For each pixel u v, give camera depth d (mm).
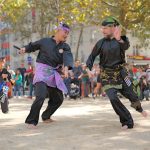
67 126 8836
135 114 11086
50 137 7559
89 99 21359
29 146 6812
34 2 43344
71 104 16828
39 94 8781
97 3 25141
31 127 8711
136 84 20531
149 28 28938
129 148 6535
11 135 7879
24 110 13844
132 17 25734
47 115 9469
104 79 8414
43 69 8898
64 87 9102
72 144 6895
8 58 71938
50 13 43375
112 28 8336
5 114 12078
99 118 10250
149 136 7500
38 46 8992
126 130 8188
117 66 8352
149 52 54969
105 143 6930
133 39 52938
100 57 8477
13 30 51250
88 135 7688
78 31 58625
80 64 22344
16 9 26844
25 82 26125
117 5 25469
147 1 24906
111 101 8320
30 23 50719
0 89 11289
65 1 26000
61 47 8953
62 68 9086
